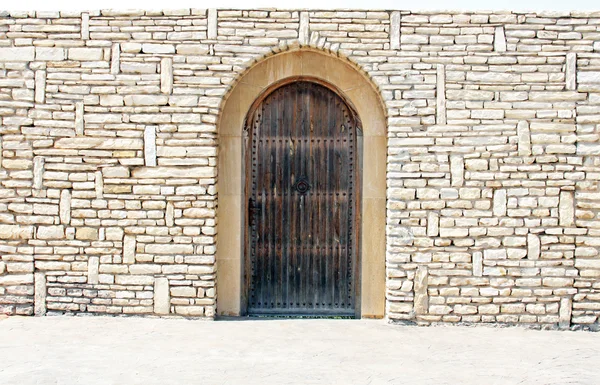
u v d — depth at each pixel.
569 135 6.77
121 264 6.92
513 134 6.79
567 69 6.75
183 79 6.85
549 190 6.79
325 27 6.81
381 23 6.81
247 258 7.36
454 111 6.79
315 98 7.32
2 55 6.87
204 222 6.90
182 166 6.88
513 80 6.78
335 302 7.38
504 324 6.85
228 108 7.15
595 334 6.69
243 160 7.26
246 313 7.34
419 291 6.86
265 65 7.12
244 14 6.82
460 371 5.49
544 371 5.52
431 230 6.83
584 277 6.79
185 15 6.84
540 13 6.76
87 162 6.89
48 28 6.85
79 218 6.91
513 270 6.81
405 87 6.81
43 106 6.87
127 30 6.84
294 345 6.17
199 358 5.73
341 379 5.27
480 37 6.78
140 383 5.11
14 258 6.93
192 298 6.94
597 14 6.74
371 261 7.23
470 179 6.81
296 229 7.39
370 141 7.18
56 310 6.96
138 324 6.74
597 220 6.78
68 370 5.37
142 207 6.89
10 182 6.89
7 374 5.25
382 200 7.20
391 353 5.96
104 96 6.86
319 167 7.34
